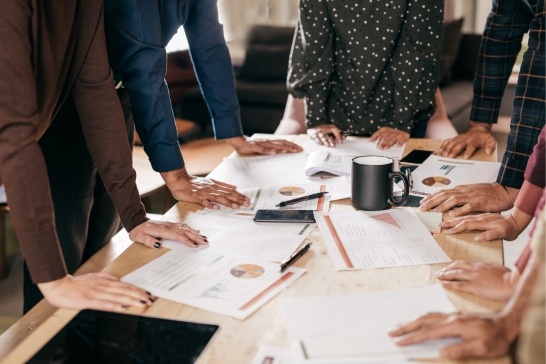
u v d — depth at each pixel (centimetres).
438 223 114
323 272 94
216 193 129
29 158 89
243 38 366
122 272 98
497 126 372
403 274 93
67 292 89
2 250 238
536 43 132
